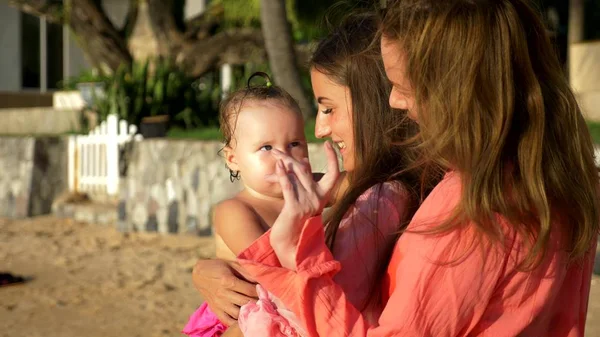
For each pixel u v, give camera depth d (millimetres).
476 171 1547
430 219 1611
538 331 1725
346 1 2318
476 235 1543
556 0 18266
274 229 1614
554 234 1632
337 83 1988
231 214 2053
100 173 11070
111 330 5422
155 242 8922
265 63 14094
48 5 14562
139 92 12570
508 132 1570
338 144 2066
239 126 2090
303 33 14945
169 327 5488
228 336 1879
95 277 7133
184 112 12961
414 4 1637
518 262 1578
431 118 1593
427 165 1789
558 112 1646
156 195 9609
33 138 11195
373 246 1737
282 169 1591
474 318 1570
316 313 1604
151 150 9789
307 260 1604
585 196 1656
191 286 6754
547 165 1618
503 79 1548
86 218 10445
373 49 1928
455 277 1548
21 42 19031
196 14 16766
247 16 14266
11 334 5340
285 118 2084
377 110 1931
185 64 14195
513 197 1575
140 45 14633
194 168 9344
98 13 14164
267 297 1824
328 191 1615
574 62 12312
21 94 18969
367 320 1710
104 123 11016
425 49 1577
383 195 1784
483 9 1560
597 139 6875
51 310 5980
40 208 11109
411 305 1553
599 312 5172
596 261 6250
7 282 6824
